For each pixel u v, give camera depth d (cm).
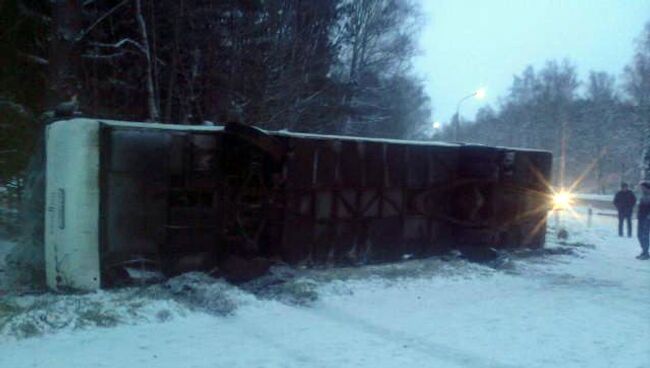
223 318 836
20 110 1523
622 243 1888
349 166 1158
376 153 1198
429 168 1286
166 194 966
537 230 1530
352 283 1048
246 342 743
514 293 1076
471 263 1276
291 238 1089
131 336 745
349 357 704
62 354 677
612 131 7869
